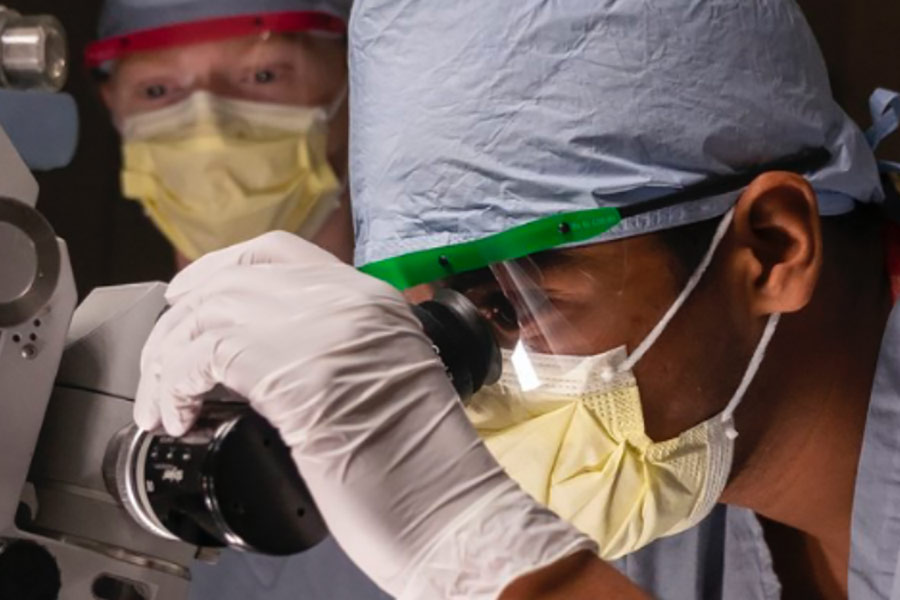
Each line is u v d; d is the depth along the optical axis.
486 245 1.47
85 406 1.29
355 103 1.62
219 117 2.74
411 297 1.49
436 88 1.50
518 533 1.18
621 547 1.58
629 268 1.48
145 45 2.71
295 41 2.73
